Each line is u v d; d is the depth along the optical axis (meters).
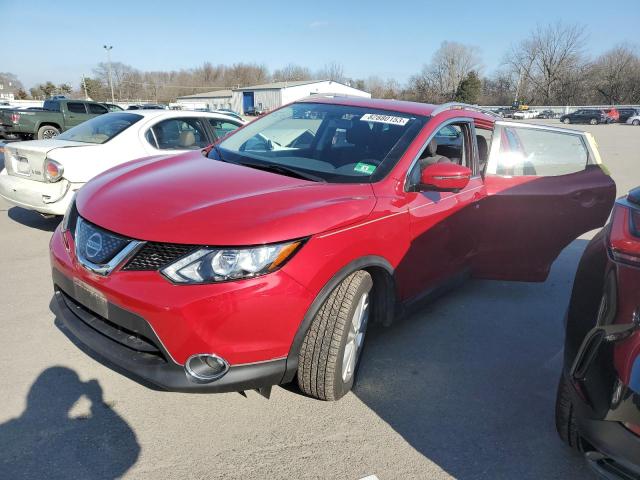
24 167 5.68
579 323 2.13
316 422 2.72
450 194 3.59
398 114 3.71
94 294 2.48
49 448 2.43
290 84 69.44
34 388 2.87
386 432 2.68
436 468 2.45
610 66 77.62
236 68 111.62
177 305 2.22
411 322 4.03
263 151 3.63
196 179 2.96
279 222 2.41
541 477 2.45
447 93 88.19
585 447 2.07
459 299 4.56
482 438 2.69
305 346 2.64
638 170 14.45
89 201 2.83
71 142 5.83
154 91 98.75
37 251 5.27
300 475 2.35
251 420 2.71
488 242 4.08
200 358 2.31
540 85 83.56
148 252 2.35
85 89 87.81
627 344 1.83
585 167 4.35
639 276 1.84
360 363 3.24
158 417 2.70
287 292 2.37
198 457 2.43
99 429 2.58
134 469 2.33
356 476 2.37
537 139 4.26
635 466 1.80
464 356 3.54
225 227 2.34
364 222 2.76
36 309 3.86
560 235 4.18
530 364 3.48
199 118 6.60
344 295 2.66
